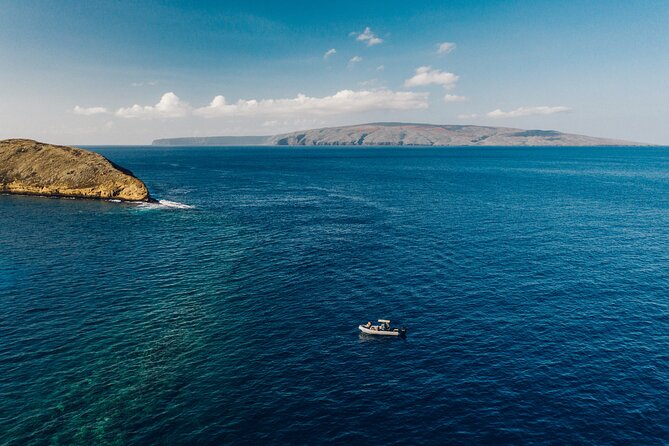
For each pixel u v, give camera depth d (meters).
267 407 27.55
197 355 33.62
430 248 62.91
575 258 57.72
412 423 26.14
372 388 29.59
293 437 24.92
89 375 30.73
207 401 28.05
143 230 75.19
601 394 28.80
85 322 39.06
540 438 24.95
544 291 46.25
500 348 34.69
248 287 47.94
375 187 137.38
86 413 26.78
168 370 31.50
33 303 43.09
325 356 33.66
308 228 77.00
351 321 39.66
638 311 41.19
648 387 29.50
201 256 59.47
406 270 53.31
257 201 109.00
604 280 49.41
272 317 40.50
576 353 33.81
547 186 138.00
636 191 125.00
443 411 27.23
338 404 27.88
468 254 59.72
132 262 56.75
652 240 67.06
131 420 26.22
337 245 65.00
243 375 30.98
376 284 48.72
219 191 128.25
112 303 43.34
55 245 64.62
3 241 66.50
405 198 113.00
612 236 69.75
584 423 26.09
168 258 58.50
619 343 35.28
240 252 61.44
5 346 34.56
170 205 101.94
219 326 38.56
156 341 35.72
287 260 57.59
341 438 24.89
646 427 25.77
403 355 33.75
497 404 27.86
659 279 49.59
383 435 25.17
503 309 41.91
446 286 47.97
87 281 49.47
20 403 27.58
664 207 97.44
